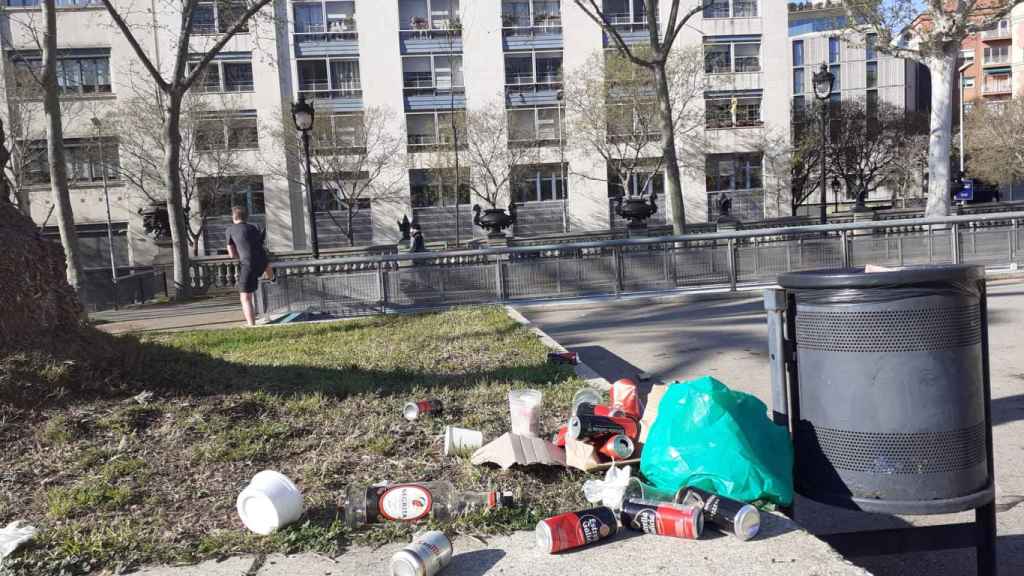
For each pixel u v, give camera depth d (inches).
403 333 379.6
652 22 828.6
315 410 209.9
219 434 184.1
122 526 135.2
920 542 129.9
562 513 131.9
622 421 157.2
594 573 112.1
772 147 1752.0
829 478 128.2
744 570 110.4
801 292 131.8
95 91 1556.3
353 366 276.7
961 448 123.0
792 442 136.5
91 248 1588.3
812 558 113.4
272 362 296.0
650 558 116.1
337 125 1628.9
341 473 162.1
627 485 132.4
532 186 1712.6
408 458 171.9
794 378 135.8
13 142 1310.3
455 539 127.2
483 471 160.1
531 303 560.7
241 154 1603.1
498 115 1663.4
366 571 116.6
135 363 220.2
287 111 1598.2
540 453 158.9
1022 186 2351.1
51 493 149.1
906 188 1994.3
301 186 1637.6
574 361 283.7
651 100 1587.1
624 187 1657.2
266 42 1608.0
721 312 479.5
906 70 2605.8
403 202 1674.5
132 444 175.8
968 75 3440.0
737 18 1732.3
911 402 121.8
